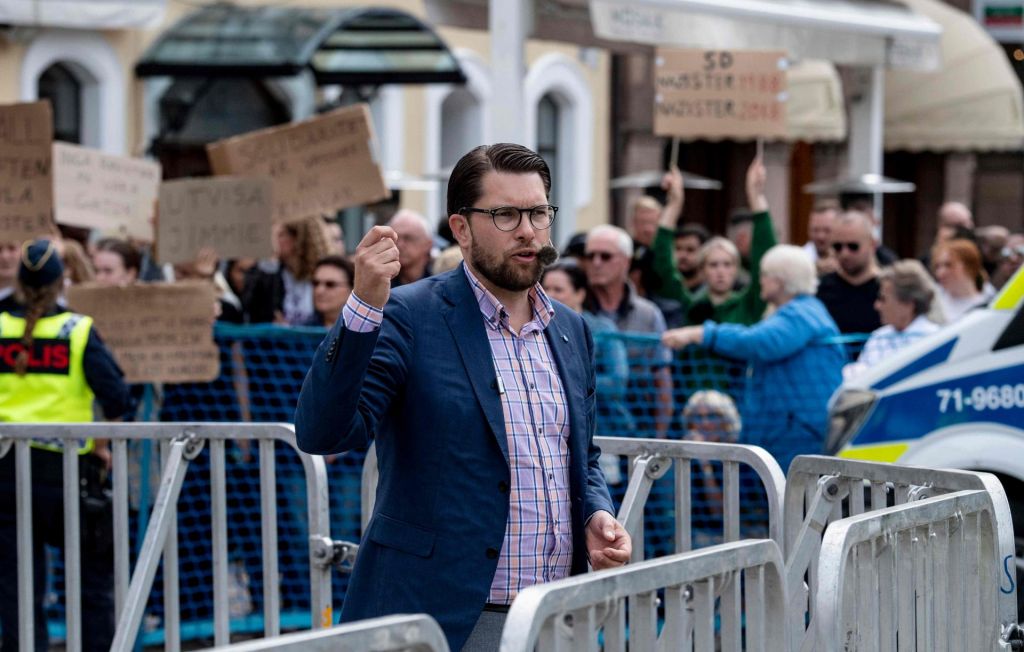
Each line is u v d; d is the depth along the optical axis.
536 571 9.75
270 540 13.38
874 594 9.22
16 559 16.42
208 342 19.27
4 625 16.38
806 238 54.03
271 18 35.50
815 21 26.14
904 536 9.68
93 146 35.25
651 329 21.69
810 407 19.53
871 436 17.50
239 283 23.25
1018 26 60.62
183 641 20.09
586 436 10.13
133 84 35.91
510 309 9.98
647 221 26.98
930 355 17.33
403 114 41.00
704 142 51.03
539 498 9.77
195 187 20.09
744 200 50.94
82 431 13.73
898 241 61.00
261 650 6.44
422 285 9.95
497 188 9.59
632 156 48.12
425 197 41.97
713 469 19.81
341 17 35.06
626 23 22.80
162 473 13.59
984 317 17.16
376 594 9.73
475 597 9.52
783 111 23.97
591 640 7.59
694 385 20.31
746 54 24.11
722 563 8.39
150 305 19.22
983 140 53.81
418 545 9.61
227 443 20.09
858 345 21.62
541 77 44.62
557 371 10.05
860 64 28.09
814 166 52.72
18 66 33.28
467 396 9.66
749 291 23.12
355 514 19.94
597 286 21.55
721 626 8.57
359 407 9.42
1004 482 16.83
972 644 10.58
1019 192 62.62
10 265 19.16
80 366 16.95
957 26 54.47
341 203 21.27
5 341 16.83
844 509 13.74
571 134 46.38
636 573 7.82
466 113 44.22
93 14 32.91
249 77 34.66
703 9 23.72
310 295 22.75
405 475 9.72
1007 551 10.65
